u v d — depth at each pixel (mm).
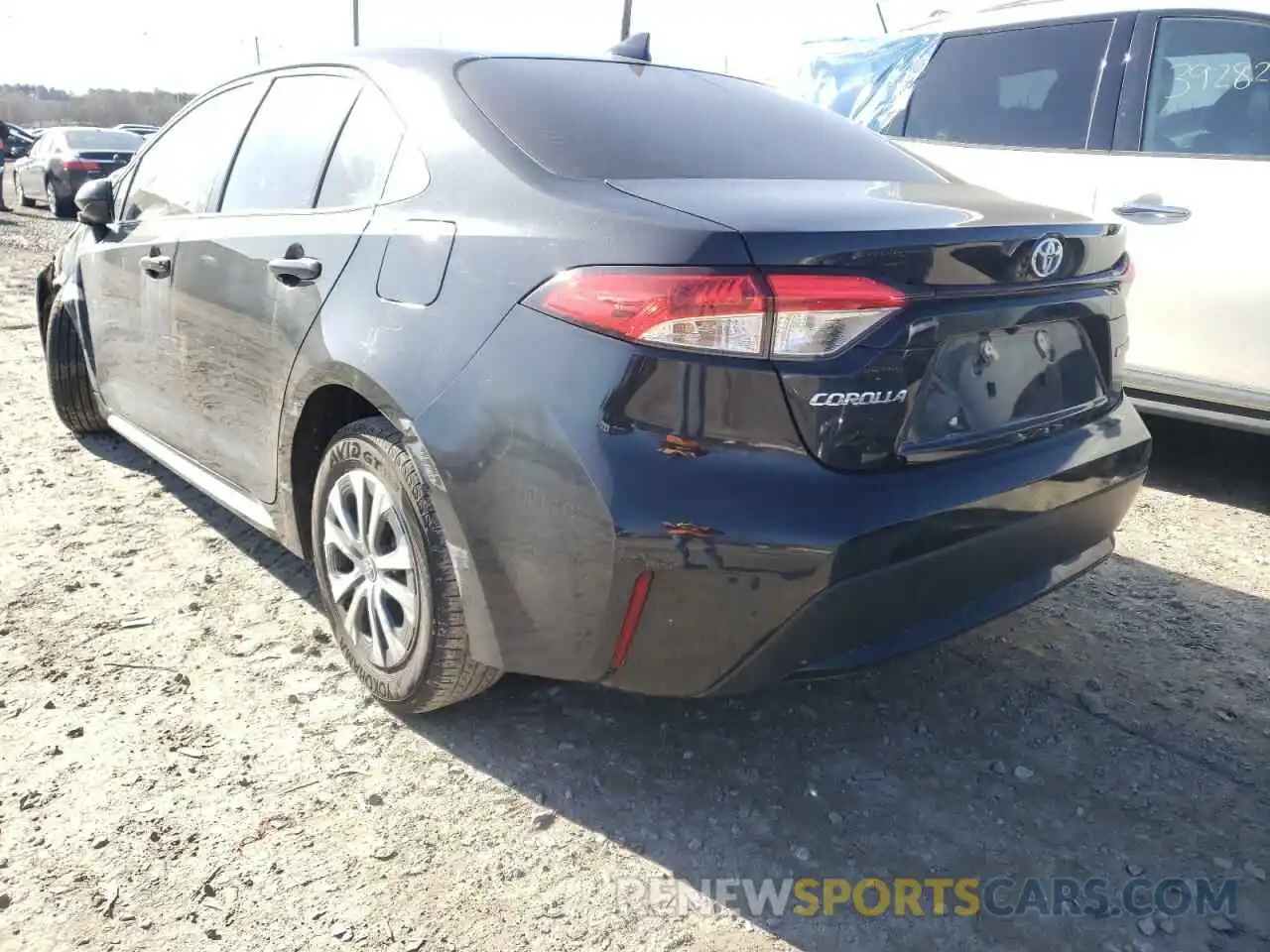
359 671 2699
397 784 2393
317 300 2598
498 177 2314
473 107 2518
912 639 2207
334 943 1950
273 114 3156
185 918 1993
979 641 3102
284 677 2801
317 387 2604
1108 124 4434
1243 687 2863
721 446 1943
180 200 3475
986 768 2510
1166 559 3717
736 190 2232
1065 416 2447
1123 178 4328
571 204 2150
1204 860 2219
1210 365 4145
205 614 3125
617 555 1970
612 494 1954
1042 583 2502
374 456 2455
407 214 2453
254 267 2861
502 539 2148
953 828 2307
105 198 3762
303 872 2119
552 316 2064
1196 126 4195
